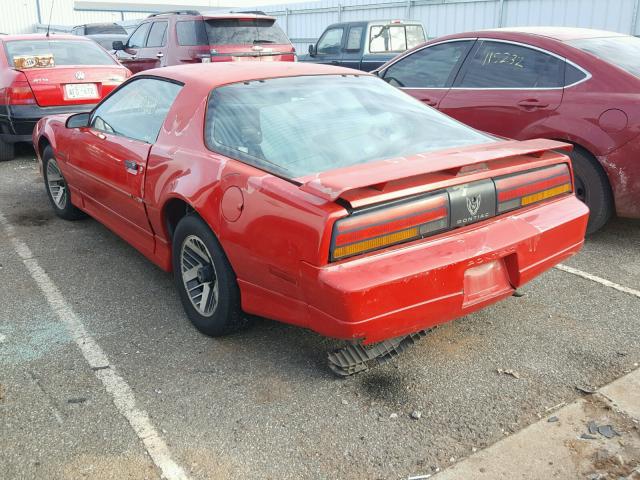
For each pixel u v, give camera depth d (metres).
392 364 3.05
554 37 4.84
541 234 2.90
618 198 4.39
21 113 7.02
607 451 2.41
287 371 2.99
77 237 4.91
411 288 2.49
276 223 2.58
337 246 2.39
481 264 2.68
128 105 4.03
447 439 2.51
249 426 2.59
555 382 2.88
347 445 2.48
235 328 3.17
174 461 2.39
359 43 10.91
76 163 4.56
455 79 5.34
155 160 3.44
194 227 3.11
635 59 4.64
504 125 4.90
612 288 3.88
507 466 2.35
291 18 20.03
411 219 2.53
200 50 9.45
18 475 2.31
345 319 2.40
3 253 4.56
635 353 3.11
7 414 2.65
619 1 11.15
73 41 7.89
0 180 6.81
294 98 3.31
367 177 2.37
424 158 2.67
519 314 3.55
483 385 2.86
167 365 3.04
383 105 3.43
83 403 2.74
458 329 3.38
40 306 3.69
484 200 2.75
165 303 3.74
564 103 4.54
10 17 26.98
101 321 3.50
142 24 11.31
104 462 2.38
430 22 15.01
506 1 13.17
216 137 3.17
